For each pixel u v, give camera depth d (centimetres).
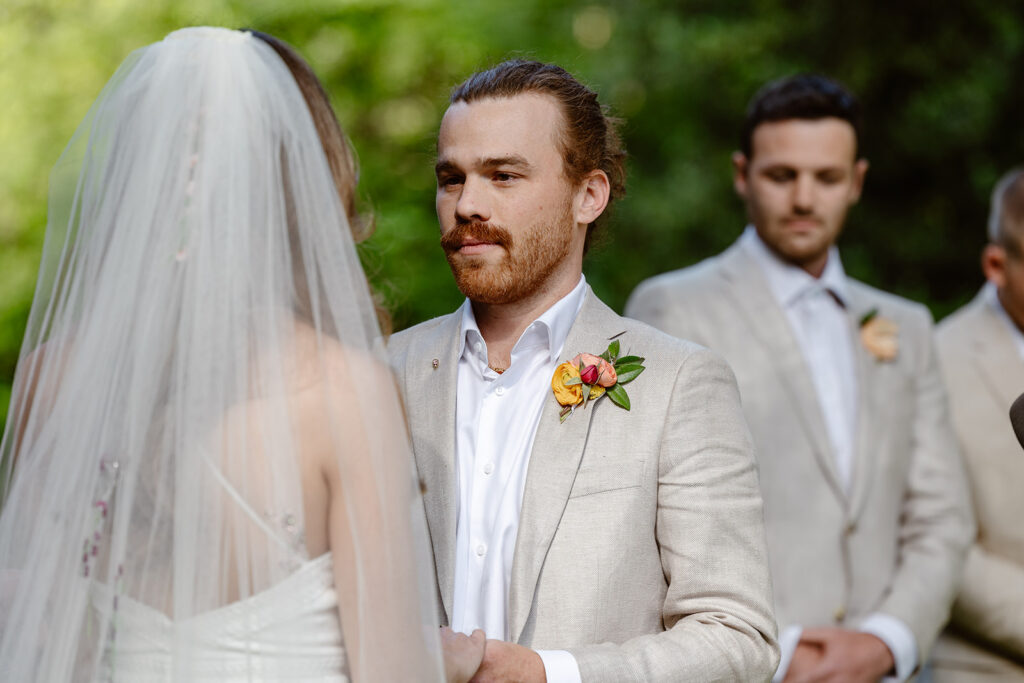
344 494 176
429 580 184
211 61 184
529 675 199
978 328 378
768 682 214
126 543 172
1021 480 357
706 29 881
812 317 348
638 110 927
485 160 221
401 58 719
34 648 175
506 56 258
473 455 229
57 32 629
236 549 169
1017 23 870
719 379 229
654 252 891
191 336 173
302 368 178
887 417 336
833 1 877
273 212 181
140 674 169
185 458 170
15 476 187
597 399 224
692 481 218
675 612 216
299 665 170
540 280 226
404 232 679
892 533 331
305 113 189
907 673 313
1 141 622
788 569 323
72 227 192
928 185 906
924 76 875
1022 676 349
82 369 179
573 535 216
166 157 180
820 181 344
